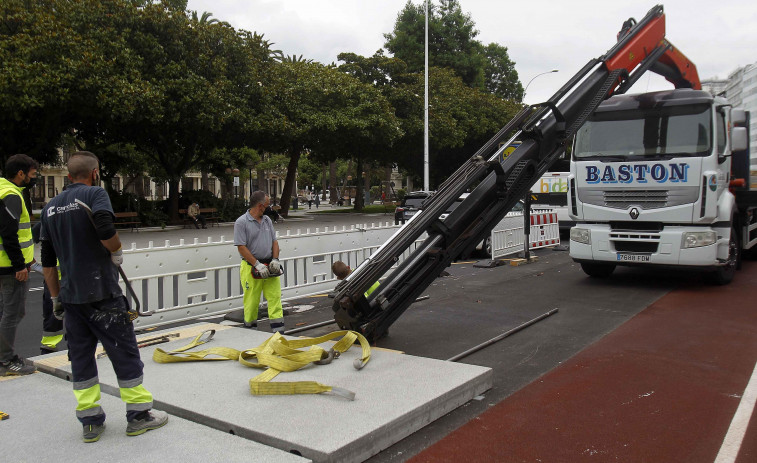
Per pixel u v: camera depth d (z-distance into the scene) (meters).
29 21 19.75
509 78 61.38
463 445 3.96
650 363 5.83
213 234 22.56
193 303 7.90
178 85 22.12
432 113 34.47
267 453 3.47
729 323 7.45
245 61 25.75
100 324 3.63
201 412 4.05
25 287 5.15
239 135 27.41
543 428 4.25
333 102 29.92
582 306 8.67
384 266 5.64
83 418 3.65
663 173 9.28
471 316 8.06
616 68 9.29
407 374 4.88
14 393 4.60
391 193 68.38
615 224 10.00
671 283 10.53
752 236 12.16
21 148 23.97
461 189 6.27
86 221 3.59
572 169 10.27
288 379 4.72
